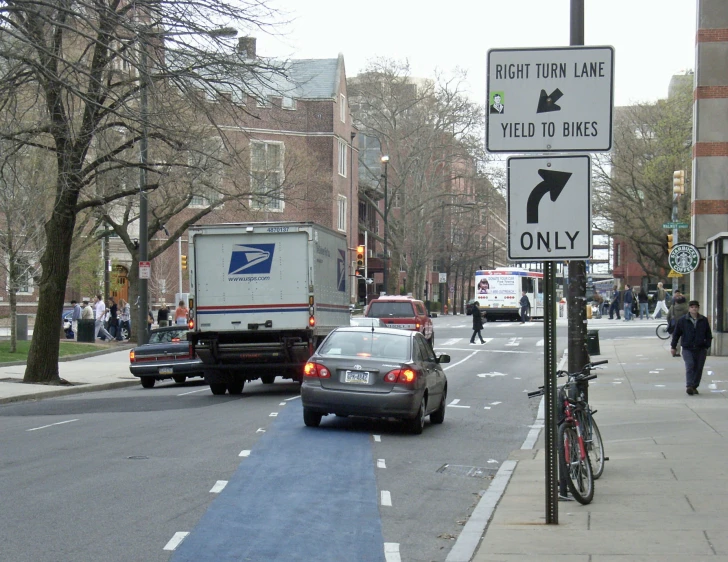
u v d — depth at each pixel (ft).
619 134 181.88
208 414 54.95
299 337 66.74
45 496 30.53
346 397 46.29
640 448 41.88
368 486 33.58
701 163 100.27
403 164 219.61
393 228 229.04
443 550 24.82
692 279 108.88
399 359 47.62
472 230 289.74
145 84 54.65
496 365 99.30
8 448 41.19
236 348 66.33
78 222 119.96
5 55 49.78
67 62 48.80
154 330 82.48
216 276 67.62
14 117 56.03
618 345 119.34
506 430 51.29
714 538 24.41
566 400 30.40
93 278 156.35
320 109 197.26
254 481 33.68
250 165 112.88
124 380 81.51
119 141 91.30
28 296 167.63
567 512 28.35
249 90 58.13
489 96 24.81
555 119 24.66
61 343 119.75
